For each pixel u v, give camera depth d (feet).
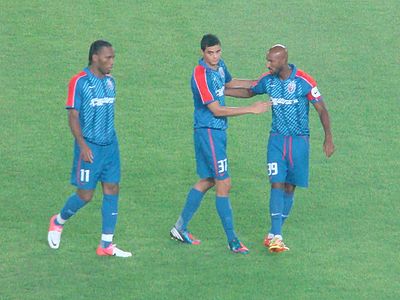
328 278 132.26
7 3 213.87
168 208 152.35
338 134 175.83
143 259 137.49
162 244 142.10
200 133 139.23
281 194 140.36
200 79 137.28
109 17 210.38
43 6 213.25
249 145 172.24
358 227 147.02
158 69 194.90
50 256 137.90
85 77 134.31
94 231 145.48
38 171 162.09
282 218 145.07
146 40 203.72
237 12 213.25
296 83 138.41
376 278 132.46
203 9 213.87
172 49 201.16
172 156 167.84
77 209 138.41
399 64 198.29
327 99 187.11
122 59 197.36
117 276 132.77
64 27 206.69
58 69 194.08
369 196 156.35
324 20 211.61
